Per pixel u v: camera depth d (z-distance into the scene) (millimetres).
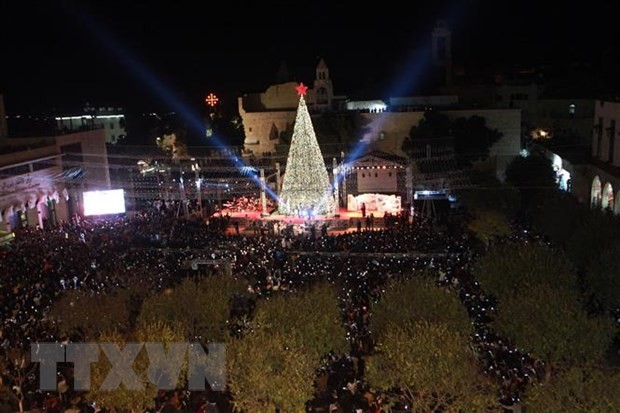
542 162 58125
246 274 36750
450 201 61438
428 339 20375
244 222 58156
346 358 25906
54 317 28219
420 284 25422
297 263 38969
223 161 79625
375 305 25406
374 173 65500
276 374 20547
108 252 42375
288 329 23719
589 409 16984
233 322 28438
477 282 31594
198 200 64062
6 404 23000
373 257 39906
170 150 90438
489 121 72625
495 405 19891
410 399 21688
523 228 47312
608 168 48625
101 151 71000
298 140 59562
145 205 67812
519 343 23453
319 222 56219
